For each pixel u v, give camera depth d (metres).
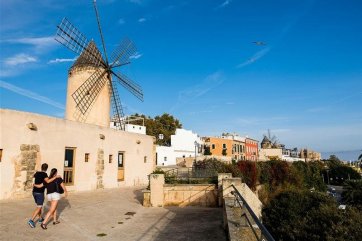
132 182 24.88
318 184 48.41
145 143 27.25
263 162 30.06
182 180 15.90
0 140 13.77
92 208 13.21
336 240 11.16
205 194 14.86
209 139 69.62
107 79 26.81
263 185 26.70
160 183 14.85
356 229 11.50
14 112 14.48
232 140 71.88
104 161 21.39
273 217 15.52
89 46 25.75
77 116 24.34
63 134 17.56
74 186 18.41
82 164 19.20
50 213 9.49
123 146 23.91
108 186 21.73
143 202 14.67
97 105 25.50
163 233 9.45
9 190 14.02
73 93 24.34
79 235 8.90
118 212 12.78
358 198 38.59
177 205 14.78
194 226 10.38
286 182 29.50
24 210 11.74
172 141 61.81
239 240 6.36
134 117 73.50
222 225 10.50
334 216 12.70
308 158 120.00
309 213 13.76
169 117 84.25
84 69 25.08
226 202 9.98
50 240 8.23
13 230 8.90
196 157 47.25
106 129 21.80
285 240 13.32
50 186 9.60
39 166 15.70
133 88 30.48
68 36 23.98
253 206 17.06
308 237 12.34
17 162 14.45
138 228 10.07
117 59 27.91
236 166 23.84
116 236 9.00
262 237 4.39
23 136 14.86
